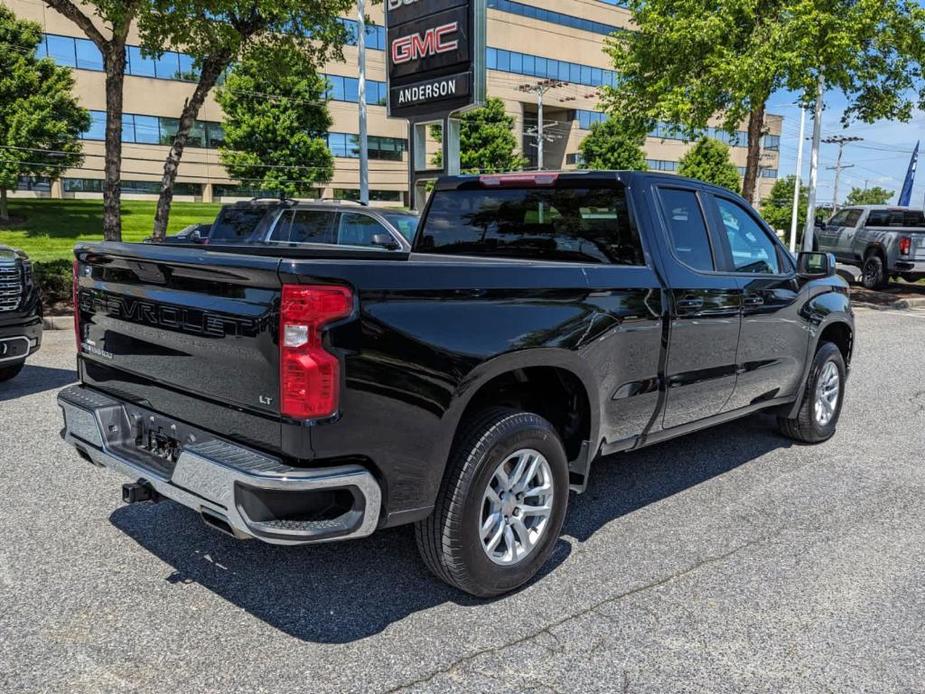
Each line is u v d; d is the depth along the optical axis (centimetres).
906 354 991
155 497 315
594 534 402
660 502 450
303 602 323
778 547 387
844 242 1986
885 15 1455
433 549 311
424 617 312
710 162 6412
